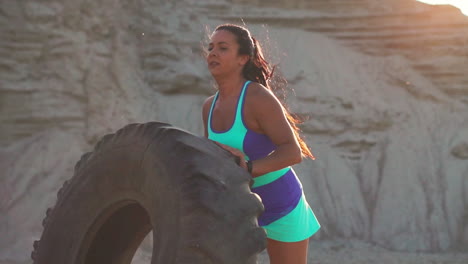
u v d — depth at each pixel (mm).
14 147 29500
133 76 37469
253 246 4984
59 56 32688
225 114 6219
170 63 39875
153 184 5324
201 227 4895
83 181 6191
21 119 30250
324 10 48312
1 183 27875
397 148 43531
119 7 38969
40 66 31859
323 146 42344
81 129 31688
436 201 41656
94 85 33656
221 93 6363
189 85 39562
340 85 44719
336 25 48188
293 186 6387
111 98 34344
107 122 33062
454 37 48406
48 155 29656
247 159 6137
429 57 47844
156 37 40438
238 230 4973
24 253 24672
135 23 39875
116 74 35781
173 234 5008
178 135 5410
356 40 48000
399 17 48594
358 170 42438
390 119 44500
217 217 4945
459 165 43875
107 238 6293
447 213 41250
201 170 5090
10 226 26250
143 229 6477
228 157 5418
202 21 43875
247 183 5289
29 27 32062
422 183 42500
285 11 47781
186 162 5145
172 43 40656
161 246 5109
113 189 5852
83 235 6156
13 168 28688
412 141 44125
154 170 5328
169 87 39031
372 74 46719
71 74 32781
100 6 36938
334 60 46344
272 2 47656
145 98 37438
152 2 42219
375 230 39531
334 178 41219
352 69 46312
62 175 29281
